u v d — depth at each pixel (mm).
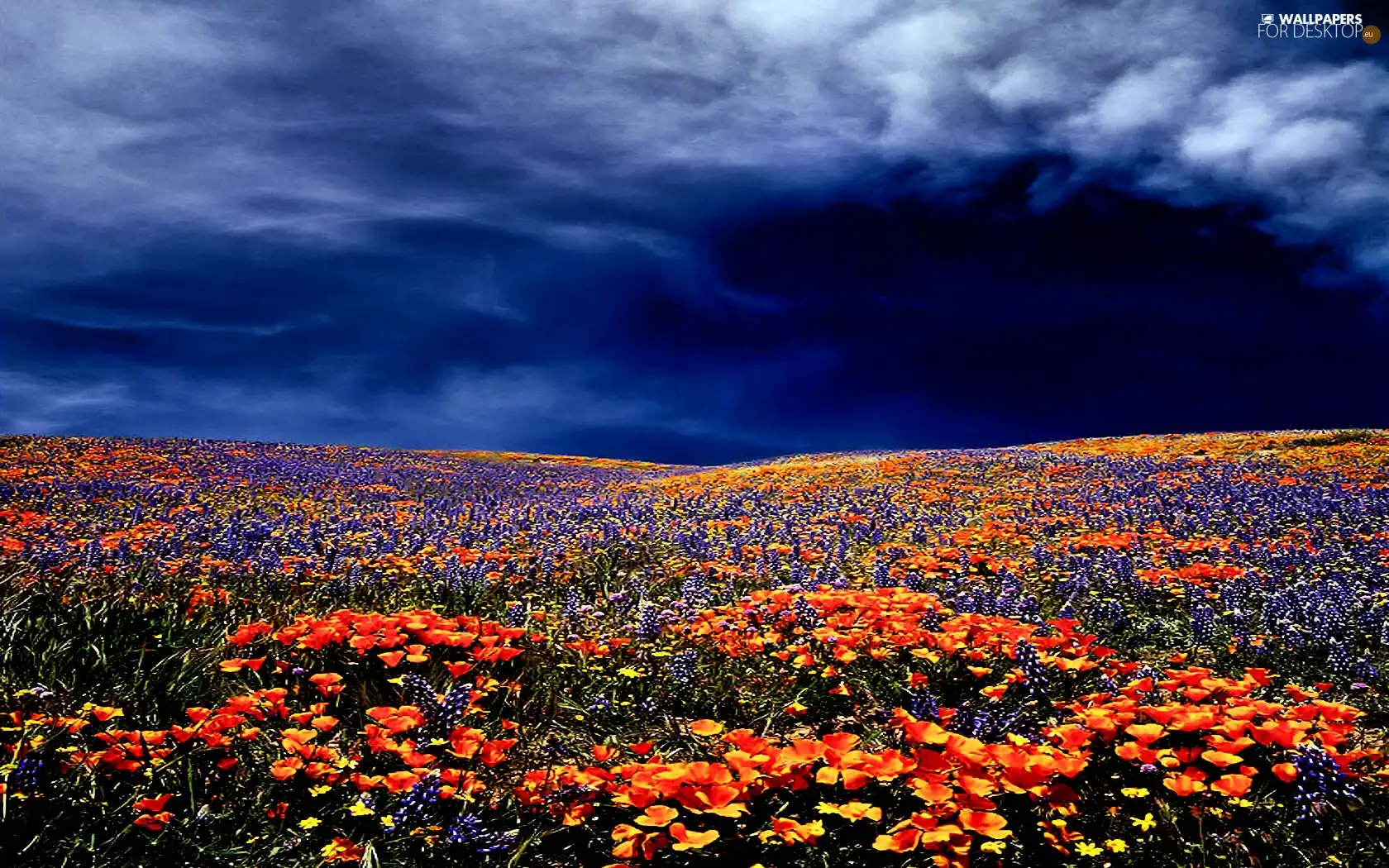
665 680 4266
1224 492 13703
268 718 3301
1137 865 2605
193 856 2527
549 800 2871
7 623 4250
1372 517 10180
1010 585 6117
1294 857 2574
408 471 27141
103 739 3027
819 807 2516
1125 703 3039
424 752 3145
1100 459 22344
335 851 2494
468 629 4266
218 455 27750
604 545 8938
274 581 6398
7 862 2393
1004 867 2586
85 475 20719
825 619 4852
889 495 15039
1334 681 4242
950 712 3529
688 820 2727
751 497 15836
